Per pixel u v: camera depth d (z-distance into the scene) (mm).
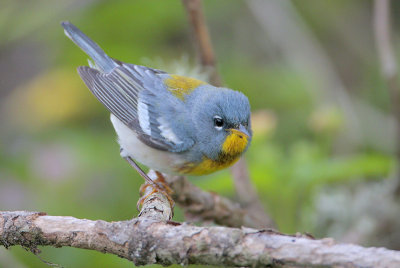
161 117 9227
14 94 13719
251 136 9242
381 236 10688
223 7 14414
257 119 10039
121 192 11547
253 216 9719
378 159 9531
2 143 12695
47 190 11453
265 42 14602
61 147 11883
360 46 15086
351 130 12781
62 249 10406
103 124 13102
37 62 14453
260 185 9633
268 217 9742
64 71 13453
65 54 13766
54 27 13609
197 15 9922
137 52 13023
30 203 11297
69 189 11445
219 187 9961
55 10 13273
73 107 13055
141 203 8484
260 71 13891
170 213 7723
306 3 15242
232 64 14188
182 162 9000
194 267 9203
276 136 12859
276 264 5051
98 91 9766
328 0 15227
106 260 10234
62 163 11664
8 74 14383
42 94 13211
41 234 6059
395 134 10508
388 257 4672
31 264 10375
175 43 13820
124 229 5703
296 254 4957
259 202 10078
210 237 5293
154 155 9094
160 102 9398
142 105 9492
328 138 10648
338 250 4852
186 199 9055
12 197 11344
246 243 5148
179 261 5438
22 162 11836
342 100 13273
